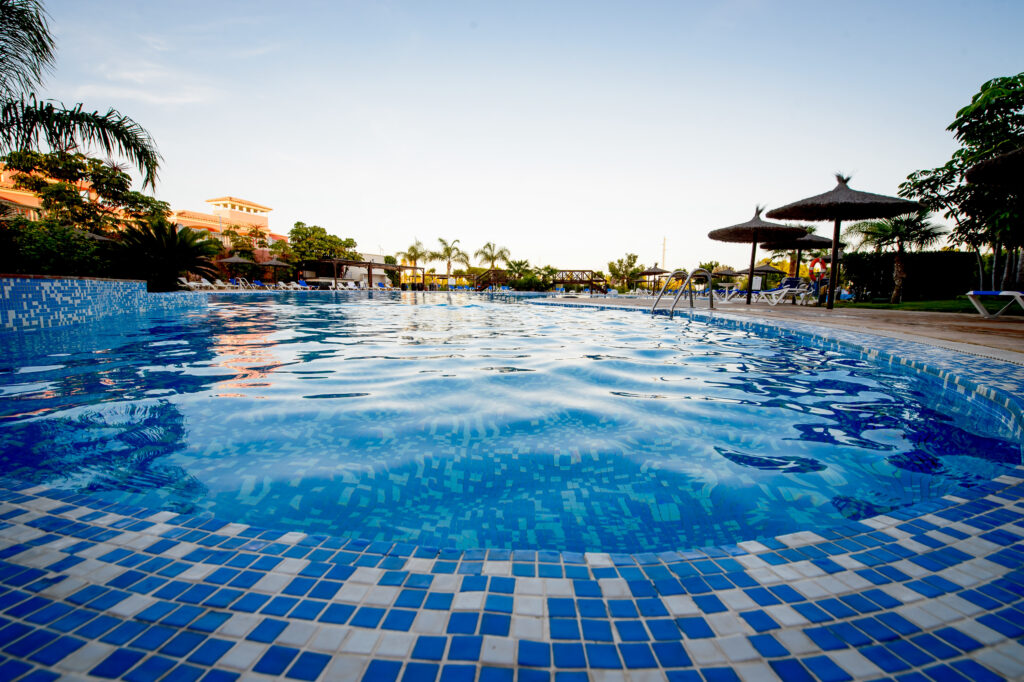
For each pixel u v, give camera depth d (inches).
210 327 264.7
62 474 68.9
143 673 26.9
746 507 60.9
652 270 1009.5
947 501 50.0
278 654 28.5
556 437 83.9
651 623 31.6
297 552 40.0
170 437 82.0
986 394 100.8
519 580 36.4
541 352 183.3
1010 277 464.4
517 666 27.8
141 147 267.1
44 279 231.9
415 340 219.5
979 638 30.0
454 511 59.6
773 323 248.2
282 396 109.0
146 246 455.8
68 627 30.5
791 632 30.6
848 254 632.4
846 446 81.7
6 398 105.0
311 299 630.5
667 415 97.7
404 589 35.1
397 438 82.7
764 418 96.7
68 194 725.3
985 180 234.5
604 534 54.6
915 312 358.0
